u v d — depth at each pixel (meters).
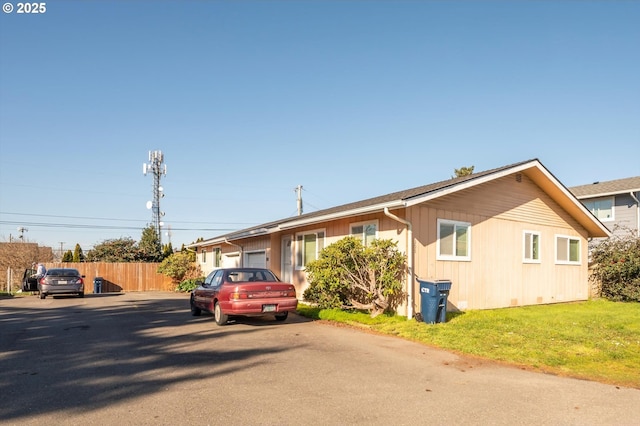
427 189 13.72
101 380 6.41
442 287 11.33
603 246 19.25
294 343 9.15
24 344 9.26
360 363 7.44
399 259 12.07
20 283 34.22
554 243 17.50
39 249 40.47
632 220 25.23
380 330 10.63
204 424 4.75
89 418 4.91
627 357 7.86
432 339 9.30
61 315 14.46
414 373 6.83
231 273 12.29
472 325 10.75
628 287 17.97
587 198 27.12
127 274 30.98
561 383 6.35
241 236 21.12
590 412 5.18
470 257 14.07
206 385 6.13
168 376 6.61
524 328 10.38
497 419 4.93
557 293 17.41
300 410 5.16
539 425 4.78
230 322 12.27
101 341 9.52
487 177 13.69
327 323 11.98
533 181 16.67
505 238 15.41
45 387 6.09
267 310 11.40
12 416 4.98
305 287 17.34
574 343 8.88
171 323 12.16
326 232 16.22
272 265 19.73
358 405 5.34
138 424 4.74
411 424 4.77
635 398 5.70
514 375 6.77
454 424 4.78
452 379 6.51
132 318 13.44
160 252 39.28
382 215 13.33
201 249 33.41
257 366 7.21
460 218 13.86
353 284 12.43
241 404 5.37
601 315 12.83
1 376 6.68
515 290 15.59
